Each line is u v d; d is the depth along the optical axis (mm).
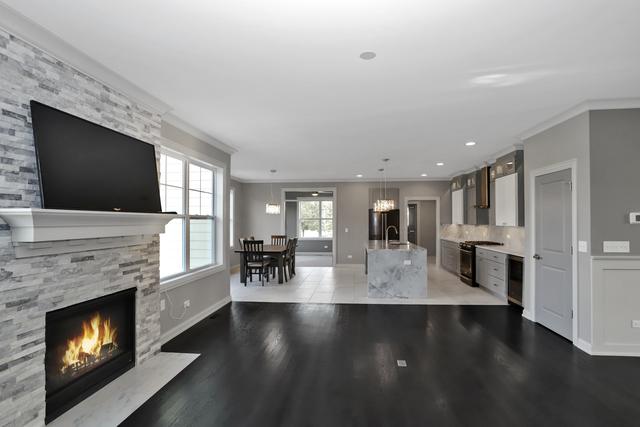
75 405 2461
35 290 2125
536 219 4477
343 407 2479
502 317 4754
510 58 2508
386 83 2973
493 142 5219
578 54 2441
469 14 1960
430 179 9508
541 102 3436
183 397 2600
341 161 6910
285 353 3465
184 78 2869
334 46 2336
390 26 2086
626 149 3418
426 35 2189
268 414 2387
